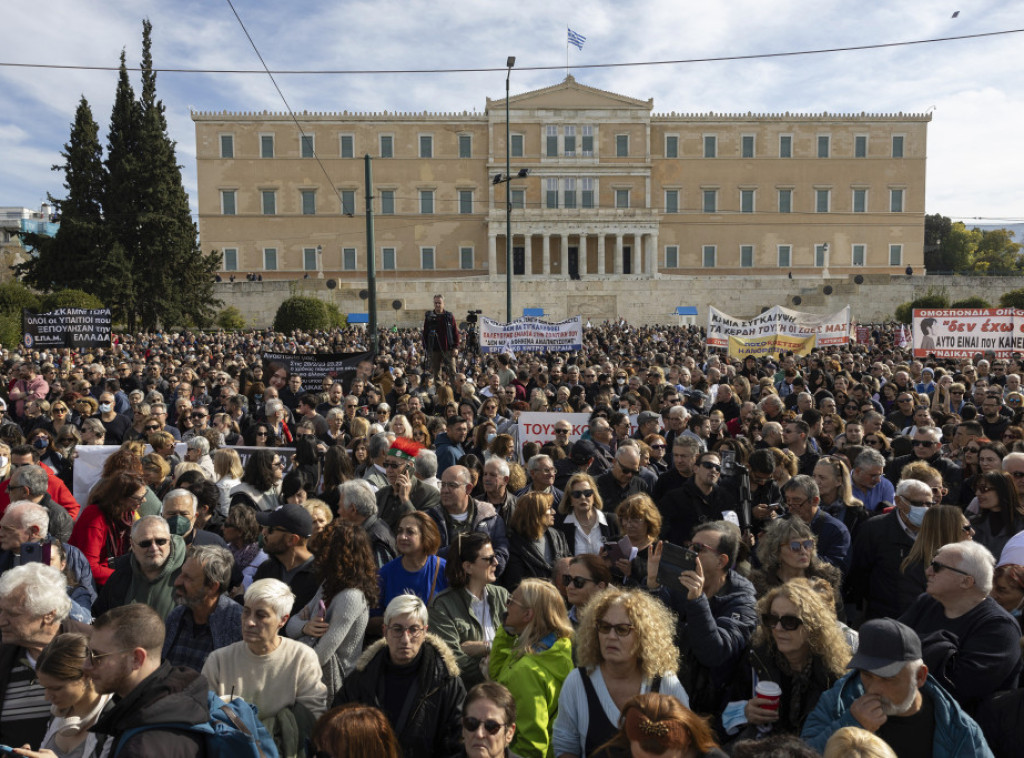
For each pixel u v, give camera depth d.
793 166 83.00
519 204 81.56
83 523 6.88
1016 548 5.43
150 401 12.63
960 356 19.58
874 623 3.89
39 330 20.64
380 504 7.55
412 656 4.65
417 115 80.81
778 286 75.12
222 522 7.48
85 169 56.69
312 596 5.71
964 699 4.58
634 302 74.94
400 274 81.62
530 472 8.14
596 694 4.34
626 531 6.53
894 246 83.69
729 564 5.45
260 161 80.12
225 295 71.75
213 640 5.22
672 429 11.01
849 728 3.19
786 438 9.99
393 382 16.89
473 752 4.01
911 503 6.61
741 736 4.27
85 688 4.18
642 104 81.19
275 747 4.09
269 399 12.77
